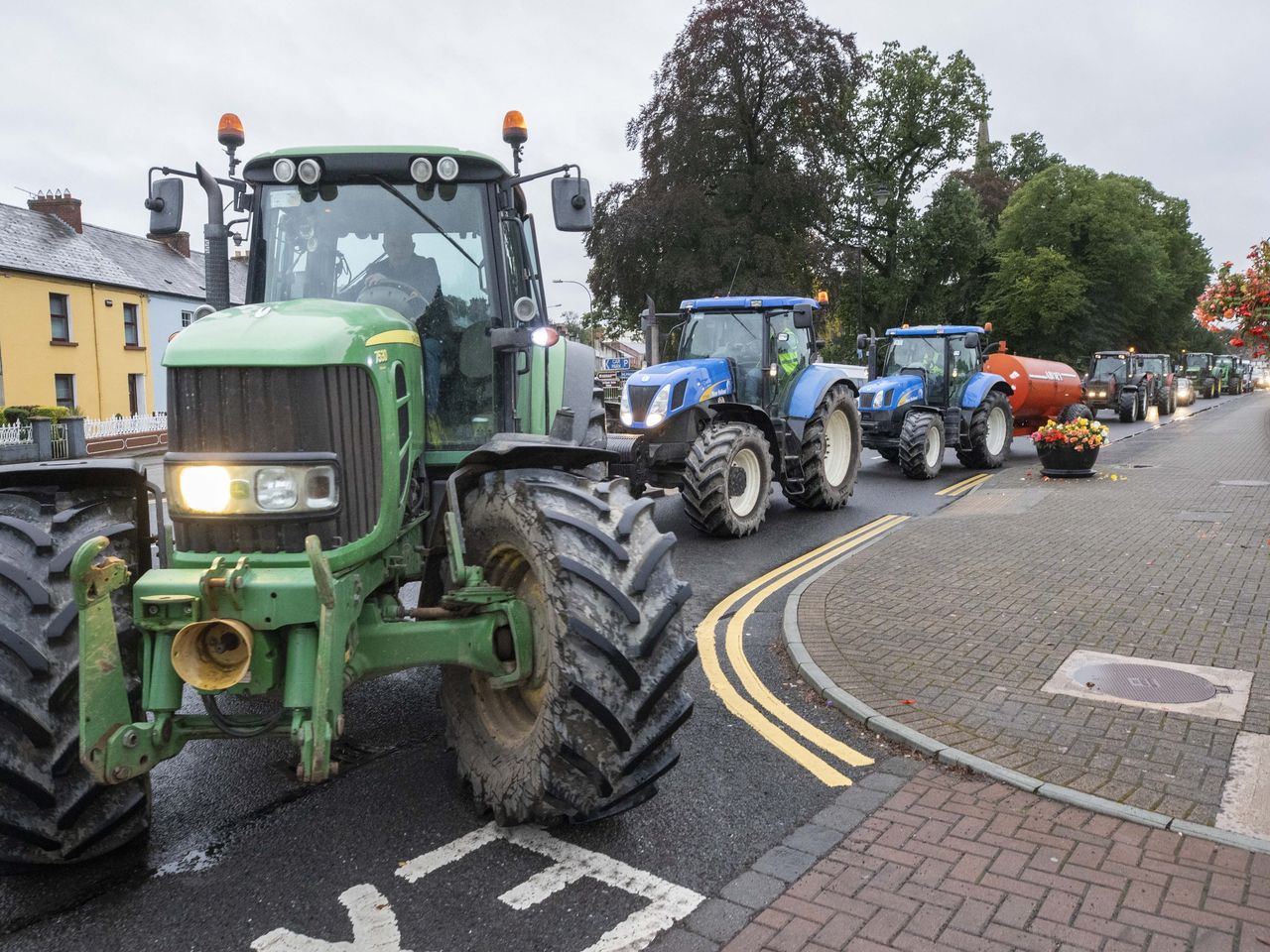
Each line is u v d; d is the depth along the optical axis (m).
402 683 5.32
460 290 4.37
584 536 3.19
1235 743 4.02
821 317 32.25
